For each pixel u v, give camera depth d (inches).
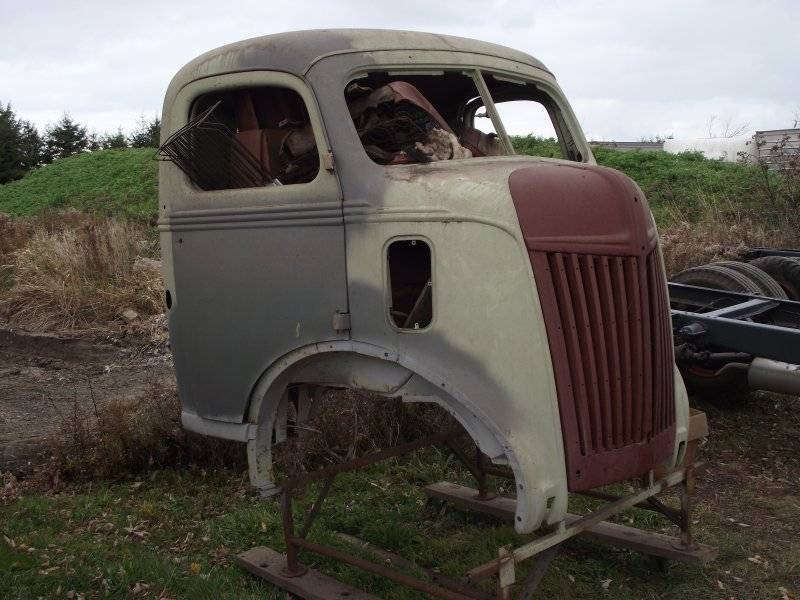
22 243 490.9
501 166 113.7
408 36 132.0
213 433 136.9
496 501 162.6
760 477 183.3
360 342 115.4
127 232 470.9
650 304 116.0
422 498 171.9
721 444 202.7
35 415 240.1
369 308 114.1
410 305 133.0
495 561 102.7
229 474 187.5
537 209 104.6
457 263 106.7
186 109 139.5
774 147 550.9
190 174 136.9
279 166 137.8
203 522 162.2
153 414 195.8
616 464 109.7
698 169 631.8
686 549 135.6
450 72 133.6
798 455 195.8
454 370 107.4
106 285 384.2
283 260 123.4
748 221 411.2
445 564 143.5
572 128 155.6
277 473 179.8
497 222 104.0
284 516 133.5
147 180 817.5
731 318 199.3
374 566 120.9
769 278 229.5
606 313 109.0
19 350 331.9
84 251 414.6
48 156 1508.4
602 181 112.8
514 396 103.0
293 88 123.3
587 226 108.1
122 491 178.1
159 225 143.6
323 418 192.1
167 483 182.4
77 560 141.1
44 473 183.5
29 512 163.8
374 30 130.2
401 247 131.9
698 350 197.8
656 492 125.9
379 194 113.7
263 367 127.7
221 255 131.7
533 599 130.1
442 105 164.2
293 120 138.6
